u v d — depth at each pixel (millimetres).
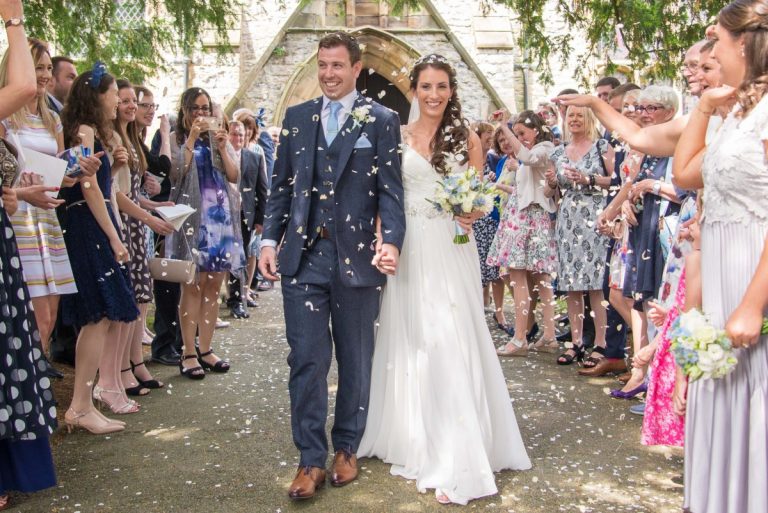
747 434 2369
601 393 5125
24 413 3188
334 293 3580
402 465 3689
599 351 5727
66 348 5832
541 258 6258
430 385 3521
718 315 2438
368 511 3289
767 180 2303
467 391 3488
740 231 2371
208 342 5750
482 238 7477
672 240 4312
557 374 5645
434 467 3479
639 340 4980
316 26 15461
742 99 2344
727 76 2457
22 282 3281
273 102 15398
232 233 5707
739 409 2375
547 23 14883
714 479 2412
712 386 2432
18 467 3285
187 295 5535
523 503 3354
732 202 2385
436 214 3676
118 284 4297
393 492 3479
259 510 3305
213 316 5734
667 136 3023
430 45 15805
